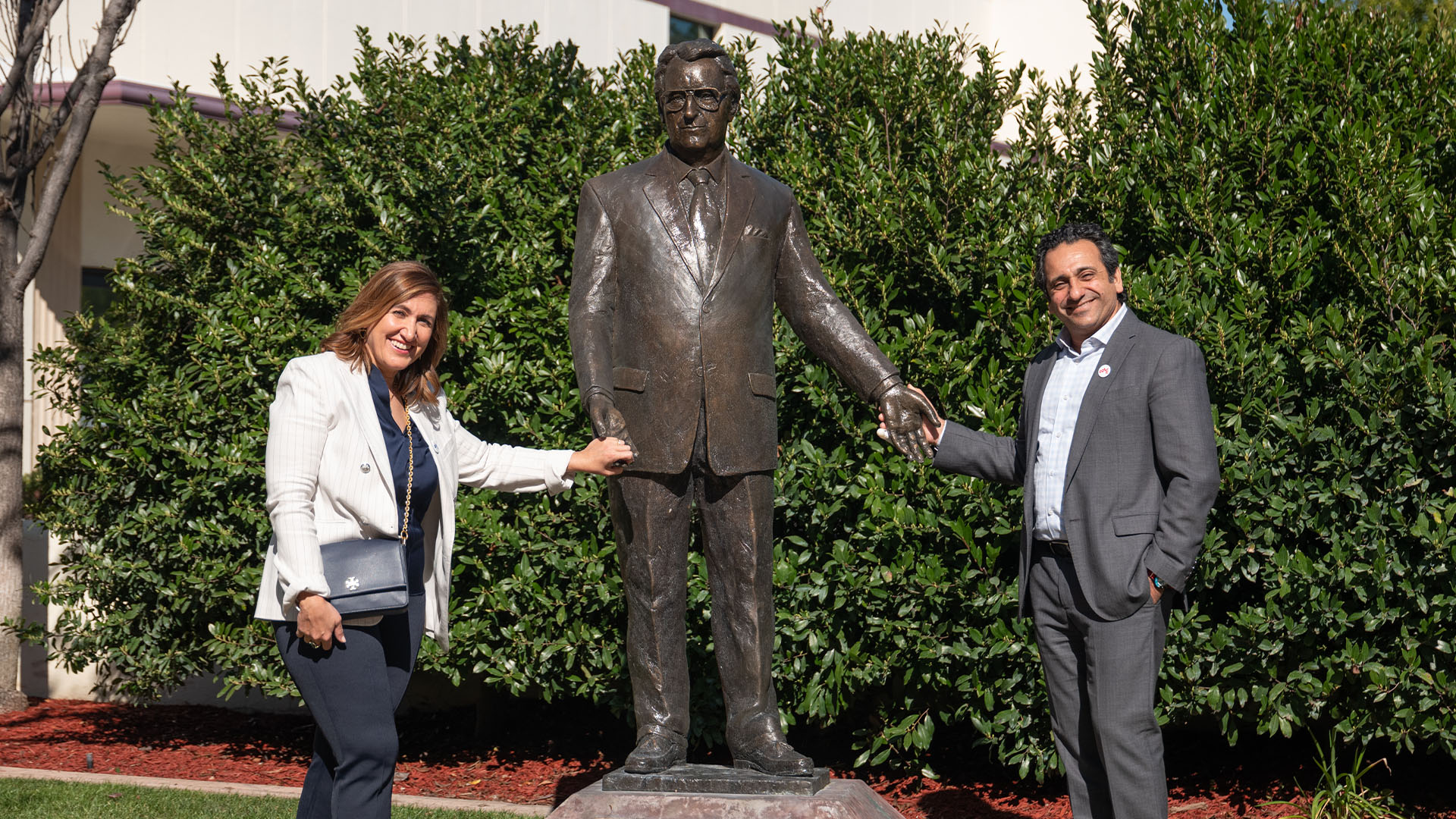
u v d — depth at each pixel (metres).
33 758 6.00
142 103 7.34
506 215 5.94
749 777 3.35
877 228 5.31
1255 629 4.51
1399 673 4.39
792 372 5.23
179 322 6.08
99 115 7.61
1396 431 4.38
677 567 3.60
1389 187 4.73
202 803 4.95
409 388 3.23
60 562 6.13
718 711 5.25
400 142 5.89
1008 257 5.11
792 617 4.96
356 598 2.88
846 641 5.06
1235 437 4.62
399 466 3.09
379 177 5.90
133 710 7.34
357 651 2.94
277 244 6.02
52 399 7.27
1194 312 4.68
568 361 5.49
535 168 6.04
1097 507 3.41
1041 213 5.21
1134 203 5.27
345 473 2.98
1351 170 4.72
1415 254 4.62
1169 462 3.35
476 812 4.88
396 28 8.35
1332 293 4.88
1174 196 5.04
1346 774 4.73
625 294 3.53
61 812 4.75
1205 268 4.82
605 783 3.39
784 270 3.71
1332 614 4.44
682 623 3.64
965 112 5.85
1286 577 4.50
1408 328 4.48
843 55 5.95
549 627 5.36
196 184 5.98
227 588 5.72
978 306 5.05
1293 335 4.62
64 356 6.38
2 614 6.89
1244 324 4.71
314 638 2.82
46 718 6.99
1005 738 5.02
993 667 4.88
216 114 7.45
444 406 3.32
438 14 8.50
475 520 5.31
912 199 5.27
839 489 4.97
